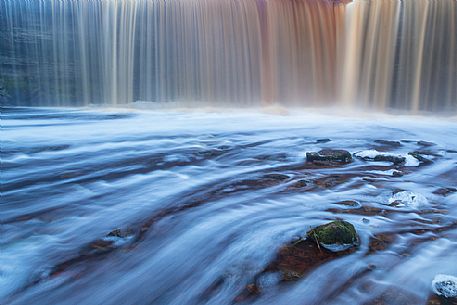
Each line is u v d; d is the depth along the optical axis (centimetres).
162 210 490
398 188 586
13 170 660
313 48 1511
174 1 1437
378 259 366
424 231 430
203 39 1466
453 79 1367
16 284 329
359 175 653
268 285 330
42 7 1412
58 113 1329
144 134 997
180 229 434
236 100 1509
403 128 1132
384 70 1434
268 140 953
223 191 565
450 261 365
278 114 1395
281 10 1480
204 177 638
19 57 1420
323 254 374
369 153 759
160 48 1462
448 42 1352
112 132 1017
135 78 1477
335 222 404
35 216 464
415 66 1390
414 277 337
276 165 723
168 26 1450
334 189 577
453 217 474
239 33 1475
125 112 1375
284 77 1509
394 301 304
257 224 445
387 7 1391
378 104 1466
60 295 319
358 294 315
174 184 598
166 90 1490
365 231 426
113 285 335
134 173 657
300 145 901
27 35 1415
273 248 388
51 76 1462
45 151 795
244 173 663
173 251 387
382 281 331
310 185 595
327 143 924
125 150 822
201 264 365
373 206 508
